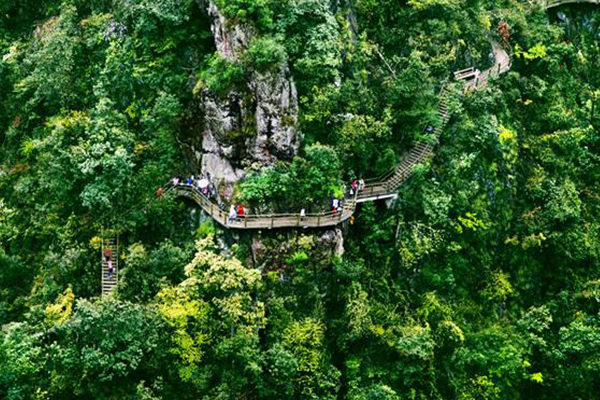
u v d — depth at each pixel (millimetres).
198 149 54688
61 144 55938
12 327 49812
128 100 57062
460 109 59094
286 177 52594
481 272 59531
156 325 49219
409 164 57094
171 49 56094
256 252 52688
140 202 54500
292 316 52062
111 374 48250
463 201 57625
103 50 59156
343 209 53906
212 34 55344
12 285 57281
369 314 52688
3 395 48625
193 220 54688
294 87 53312
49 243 57312
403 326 53344
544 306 59812
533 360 60250
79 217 55250
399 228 56000
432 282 56938
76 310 51344
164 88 55750
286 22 53281
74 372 49188
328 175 52969
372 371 52562
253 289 52156
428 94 56875
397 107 57031
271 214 52906
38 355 49750
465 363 56094
